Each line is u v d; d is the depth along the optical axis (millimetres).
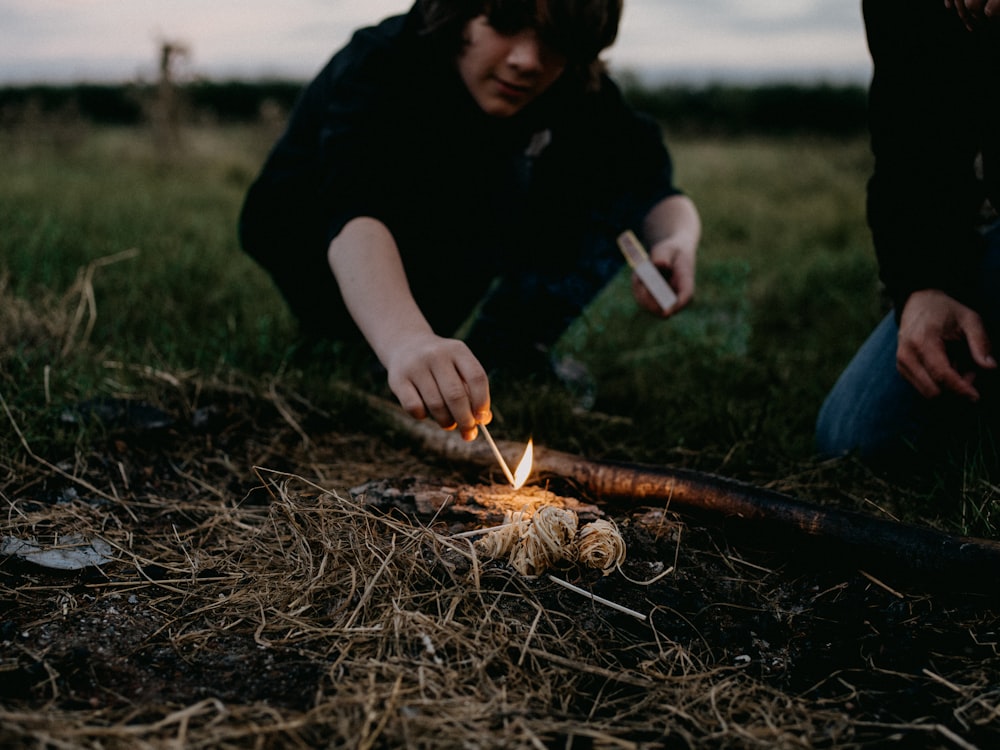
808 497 2029
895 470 2100
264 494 1996
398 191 2283
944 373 1864
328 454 2227
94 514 1836
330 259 2014
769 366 2969
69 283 3291
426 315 2711
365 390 2561
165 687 1304
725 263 4277
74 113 11227
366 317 1807
